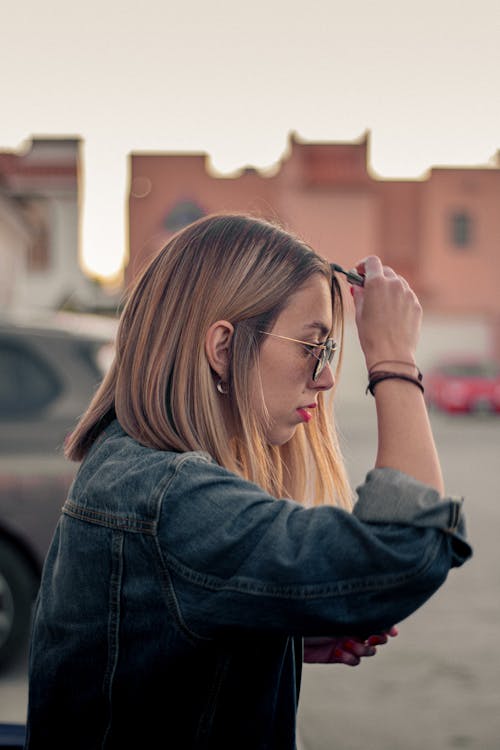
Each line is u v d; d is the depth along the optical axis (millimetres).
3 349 4266
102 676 1012
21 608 4105
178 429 1086
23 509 4105
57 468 4145
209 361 1106
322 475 1361
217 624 948
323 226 36844
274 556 926
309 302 1126
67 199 33031
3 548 4105
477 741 3352
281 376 1118
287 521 953
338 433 1442
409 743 3328
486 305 36438
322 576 918
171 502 975
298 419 1154
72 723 1046
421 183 37281
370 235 36812
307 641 1252
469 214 36500
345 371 33000
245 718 1004
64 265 33219
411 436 1017
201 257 1132
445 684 4047
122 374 1136
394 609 930
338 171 37375
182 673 985
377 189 37375
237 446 1148
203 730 990
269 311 1112
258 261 1120
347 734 3422
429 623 5070
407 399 1040
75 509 1062
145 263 1224
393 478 974
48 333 4352
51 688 1062
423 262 36719
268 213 1234
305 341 1122
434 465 1005
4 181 21078
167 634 970
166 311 1122
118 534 1000
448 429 20266
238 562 936
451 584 5961
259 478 1145
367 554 918
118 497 1015
